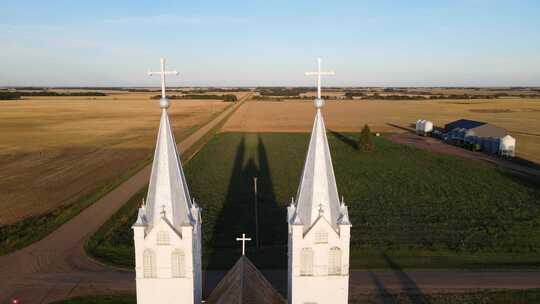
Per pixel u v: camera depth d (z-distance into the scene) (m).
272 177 86.31
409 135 146.62
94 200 69.25
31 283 43.16
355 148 121.25
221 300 21.52
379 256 49.28
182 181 21.69
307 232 21.22
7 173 89.00
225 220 61.19
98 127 157.75
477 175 88.19
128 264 47.50
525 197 72.38
